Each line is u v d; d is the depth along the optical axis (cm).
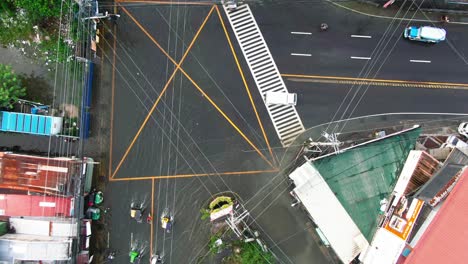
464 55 3472
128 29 3444
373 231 3127
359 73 3456
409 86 3475
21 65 3409
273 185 3447
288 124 3447
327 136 3341
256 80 3450
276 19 3450
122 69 3447
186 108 3450
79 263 3297
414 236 2756
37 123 3234
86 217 3400
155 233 3444
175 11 3447
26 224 3186
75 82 3375
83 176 3306
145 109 3450
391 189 3162
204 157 3450
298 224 3453
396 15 3447
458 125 3466
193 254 3441
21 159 3180
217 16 3450
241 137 3450
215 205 3378
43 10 3138
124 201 3453
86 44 3312
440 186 2845
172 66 3450
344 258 3111
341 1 3444
